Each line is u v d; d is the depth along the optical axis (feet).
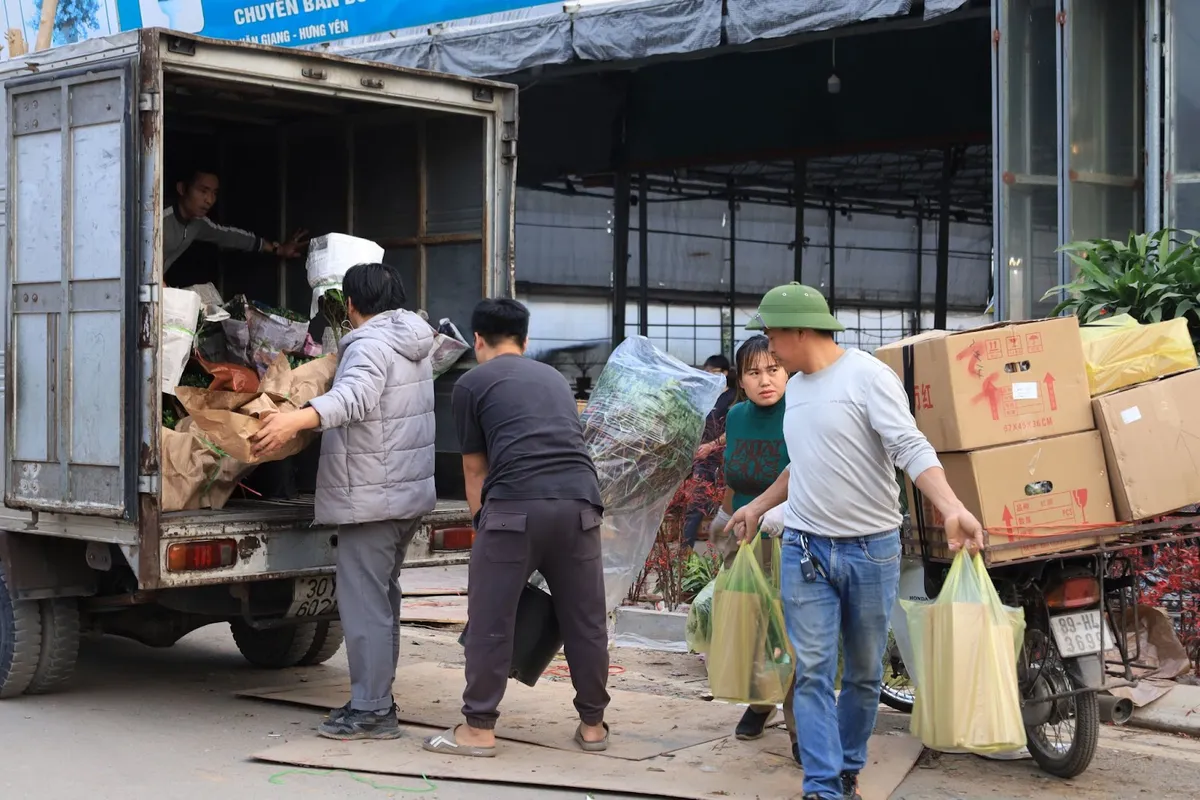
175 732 18.25
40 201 18.83
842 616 14.87
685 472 19.77
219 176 26.68
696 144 48.08
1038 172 29.94
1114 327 16.78
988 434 15.24
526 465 16.38
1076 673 15.70
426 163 22.86
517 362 17.03
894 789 15.58
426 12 34.88
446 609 28.25
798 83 45.75
